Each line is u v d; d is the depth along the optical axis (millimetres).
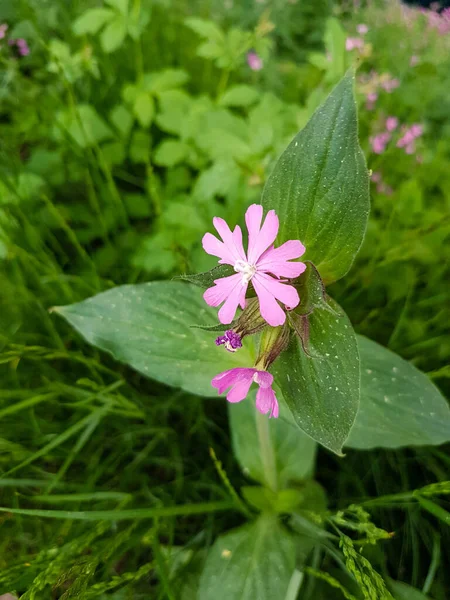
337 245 92
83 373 142
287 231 95
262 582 108
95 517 91
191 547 119
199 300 116
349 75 86
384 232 143
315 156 89
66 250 174
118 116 180
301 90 202
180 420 143
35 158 176
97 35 210
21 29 183
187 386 112
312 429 90
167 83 178
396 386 110
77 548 99
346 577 112
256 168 146
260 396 81
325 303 82
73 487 119
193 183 179
